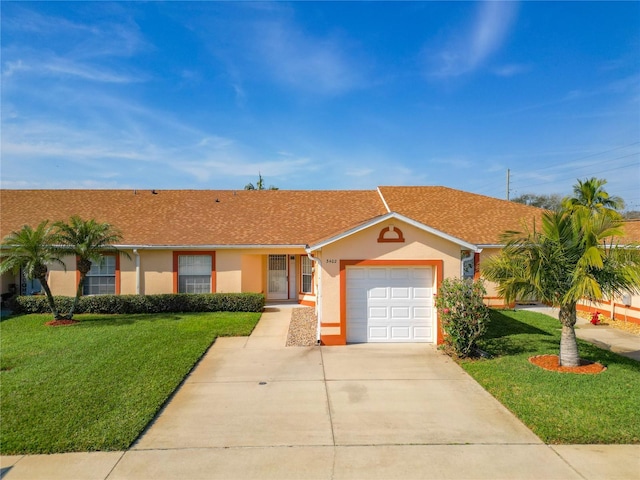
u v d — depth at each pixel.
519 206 21.52
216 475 5.11
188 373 9.05
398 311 11.87
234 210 20.69
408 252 11.71
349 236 11.66
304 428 6.40
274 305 18.84
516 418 6.70
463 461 5.41
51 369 8.96
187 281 17.86
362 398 7.63
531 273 8.98
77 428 6.21
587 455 5.50
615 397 7.30
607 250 9.05
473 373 8.83
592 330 13.59
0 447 5.65
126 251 17.38
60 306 16.36
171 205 20.89
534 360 9.73
